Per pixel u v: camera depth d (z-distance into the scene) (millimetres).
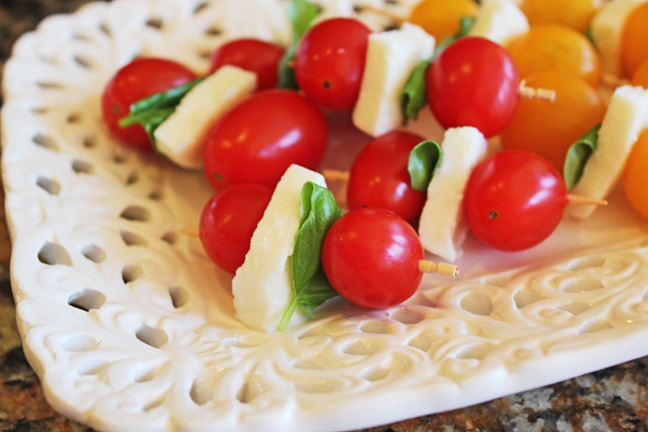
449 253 275
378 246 251
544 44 312
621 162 280
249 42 327
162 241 288
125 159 320
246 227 266
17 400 259
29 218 277
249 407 226
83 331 243
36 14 419
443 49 296
